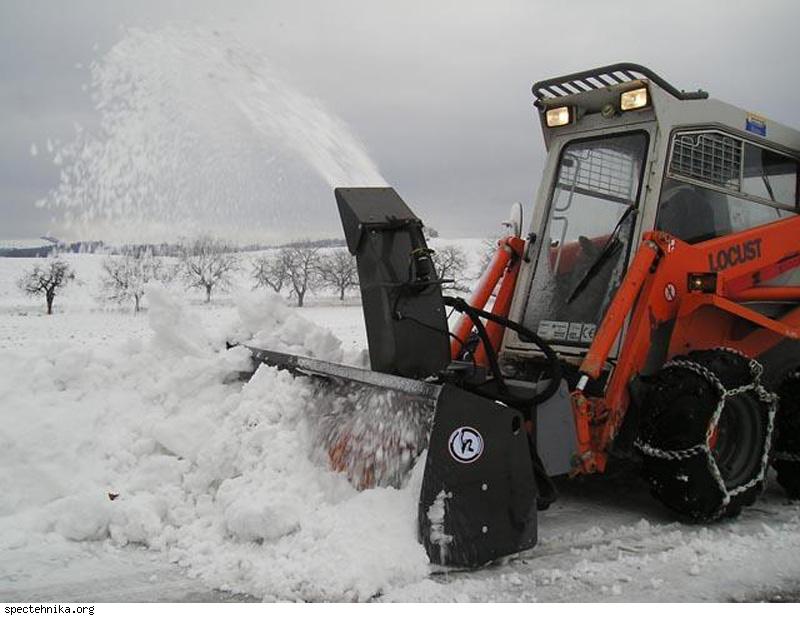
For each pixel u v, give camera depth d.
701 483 3.72
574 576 3.14
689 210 4.34
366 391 3.72
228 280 24.08
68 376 4.32
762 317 4.18
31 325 23.08
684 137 4.30
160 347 4.61
